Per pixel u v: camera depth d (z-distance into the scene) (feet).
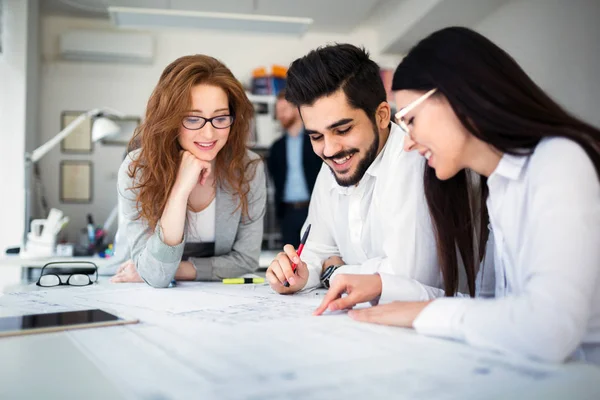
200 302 3.07
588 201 2.00
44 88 12.96
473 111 2.28
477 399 1.33
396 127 3.70
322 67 3.29
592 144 2.15
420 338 2.02
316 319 2.46
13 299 3.25
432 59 2.38
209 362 1.67
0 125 10.82
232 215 4.63
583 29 9.56
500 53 2.33
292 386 1.42
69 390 1.42
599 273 2.15
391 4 13.44
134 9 8.98
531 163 2.27
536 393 1.38
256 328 2.23
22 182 10.85
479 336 1.87
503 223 2.57
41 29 13.02
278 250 11.08
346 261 4.35
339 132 3.41
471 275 3.19
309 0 12.46
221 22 9.57
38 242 8.61
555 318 1.76
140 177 4.14
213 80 4.02
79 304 3.01
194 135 4.08
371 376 1.52
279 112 10.94
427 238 3.39
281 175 10.84
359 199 3.93
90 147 13.10
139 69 13.42
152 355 1.77
